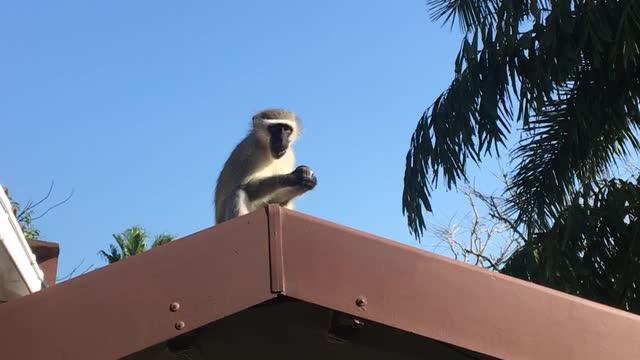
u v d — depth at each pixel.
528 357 2.96
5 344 2.69
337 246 2.91
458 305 2.94
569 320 3.03
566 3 8.43
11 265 3.59
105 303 2.76
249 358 3.52
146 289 2.78
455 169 9.31
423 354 3.55
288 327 3.50
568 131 9.05
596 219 8.66
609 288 8.61
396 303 2.90
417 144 9.59
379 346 3.54
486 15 9.34
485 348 2.93
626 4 8.16
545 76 8.62
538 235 9.21
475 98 9.16
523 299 3.01
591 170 8.97
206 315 2.77
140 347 2.72
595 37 8.26
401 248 2.95
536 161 9.26
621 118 8.80
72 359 2.70
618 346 3.04
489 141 9.14
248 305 2.79
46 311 2.73
